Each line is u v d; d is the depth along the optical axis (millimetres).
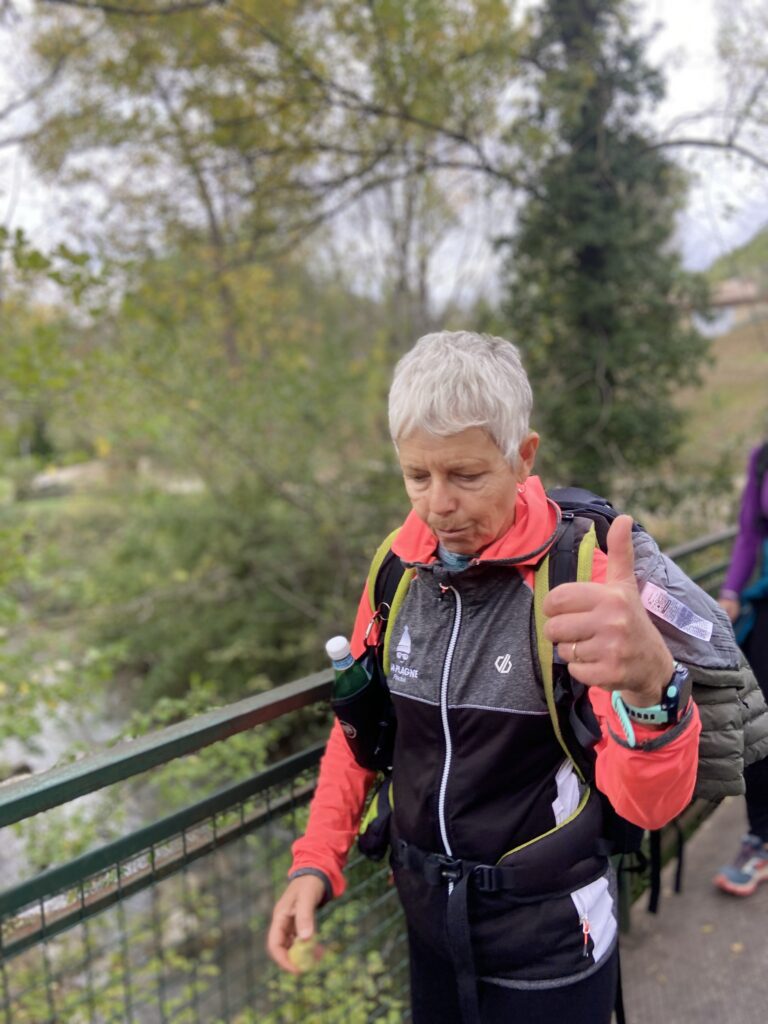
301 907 1192
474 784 1088
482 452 957
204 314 9062
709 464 8789
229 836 1584
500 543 1041
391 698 1209
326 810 1303
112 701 11320
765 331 9750
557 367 8953
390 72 7297
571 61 8250
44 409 7012
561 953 1105
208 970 2934
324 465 9961
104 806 4496
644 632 797
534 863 1078
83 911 1392
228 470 10555
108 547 12109
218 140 7758
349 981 2316
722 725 1065
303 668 10359
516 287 8992
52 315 6832
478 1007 1164
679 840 2150
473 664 1071
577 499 1159
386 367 11562
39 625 7262
